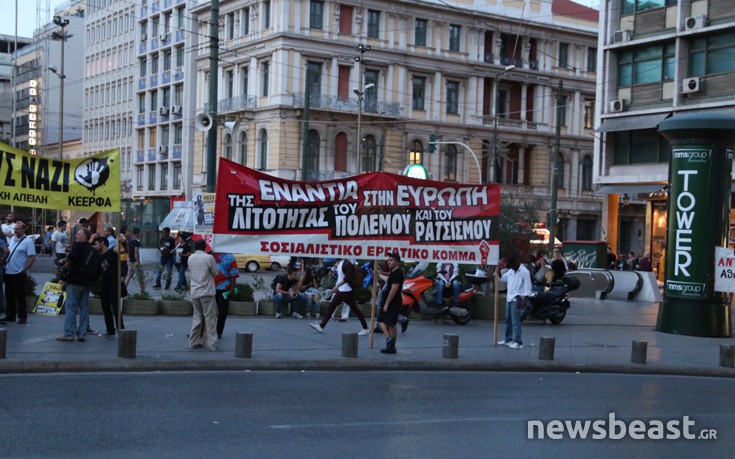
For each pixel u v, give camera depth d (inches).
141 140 2955.2
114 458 307.4
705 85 1366.9
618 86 1517.0
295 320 782.5
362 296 844.0
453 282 816.3
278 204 597.0
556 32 2504.9
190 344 583.5
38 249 2100.1
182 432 353.1
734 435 389.7
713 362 644.1
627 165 1507.1
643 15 1464.1
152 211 2215.8
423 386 501.0
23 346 551.8
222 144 2356.1
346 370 557.3
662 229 1515.7
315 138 2182.6
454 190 630.5
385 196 616.7
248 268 1824.6
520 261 676.7
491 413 421.7
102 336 611.8
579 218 2600.9
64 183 593.3
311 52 2146.9
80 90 3567.9
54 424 358.0
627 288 1227.2
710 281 804.0
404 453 331.3
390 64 2252.7
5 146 580.4
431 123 2315.5
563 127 2546.8
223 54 2354.8
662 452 352.8
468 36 2369.6
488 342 698.2
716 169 804.0
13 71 3634.4
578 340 743.7
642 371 609.6
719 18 1347.2
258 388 468.8
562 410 438.0
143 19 2906.0
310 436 354.6
